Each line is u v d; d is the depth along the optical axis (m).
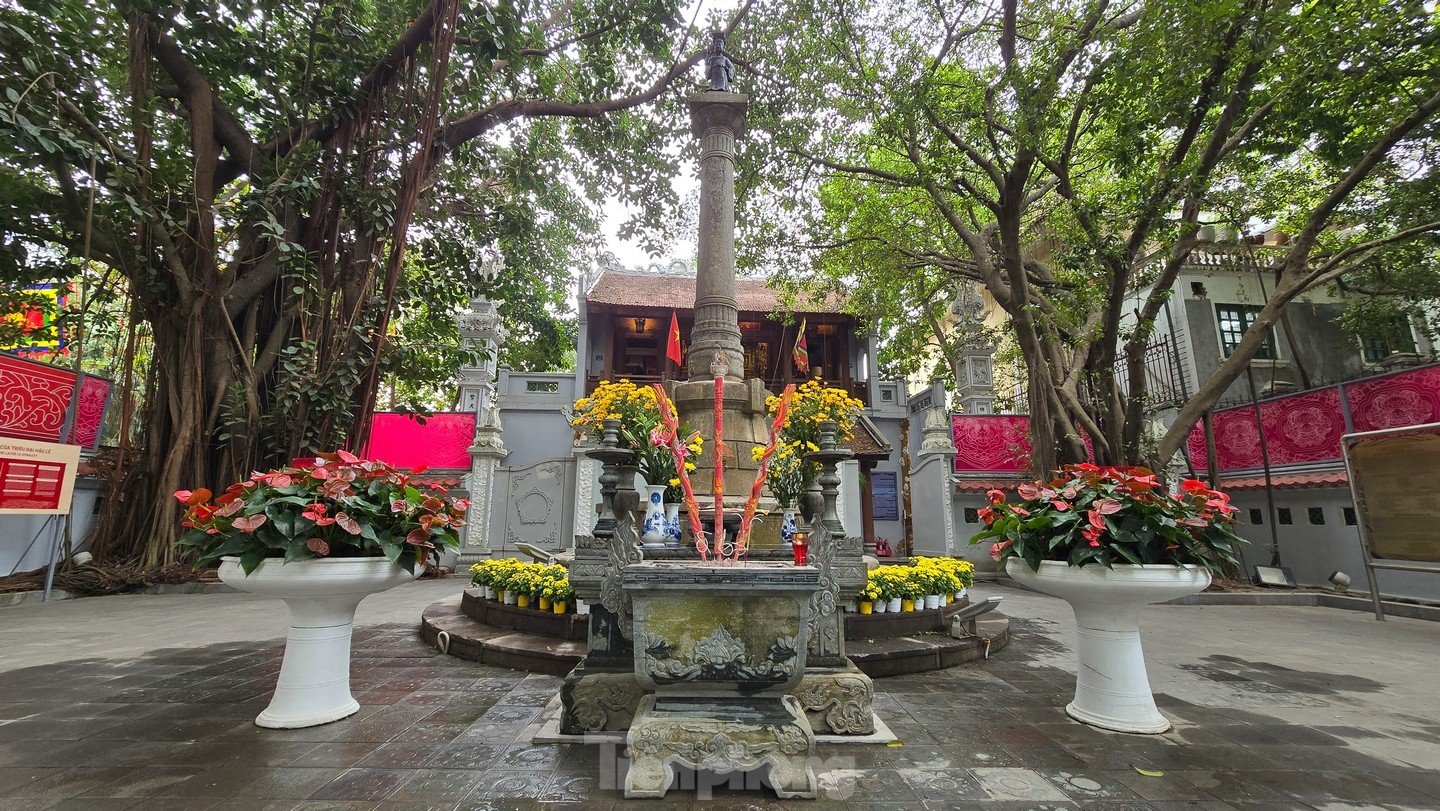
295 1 9.16
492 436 14.06
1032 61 9.02
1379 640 6.50
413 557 3.66
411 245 11.71
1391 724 3.65
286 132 10.21
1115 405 10.44
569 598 5.04
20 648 5.40
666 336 20.52
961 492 14.17
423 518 3.63
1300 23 7.16
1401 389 9.77
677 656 2.79
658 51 11.44
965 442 14.68
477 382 15.79
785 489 5.11
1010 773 2.90
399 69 9.80
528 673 4.62
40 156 8.12
